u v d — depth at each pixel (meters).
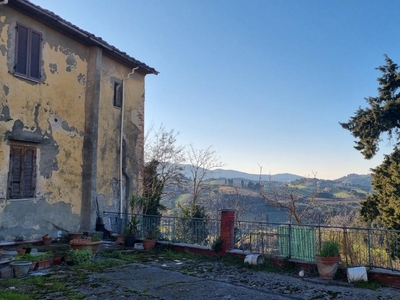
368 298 6.50
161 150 22.55
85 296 6.15
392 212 20.08
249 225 9.95
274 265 8.98
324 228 8.69
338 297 6.53
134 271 8.20
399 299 6.46
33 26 10.70
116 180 13.95
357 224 22.81
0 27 9.73
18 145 10.23
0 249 8.02
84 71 12.61
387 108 21.28
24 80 10.38
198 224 10.90
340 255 8.22
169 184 21.88
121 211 14.00
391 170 21.02
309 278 7.96
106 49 13.09
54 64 11.40
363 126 22.38
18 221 10.08
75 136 12.12
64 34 11.77
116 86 14.34
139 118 15.59
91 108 12.52
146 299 6.16
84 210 12.20
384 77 22.78
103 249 10.81
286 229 9.20
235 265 9.17
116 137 14.08
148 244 11.04
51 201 11.15
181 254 10.39
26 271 7.43
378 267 7.90
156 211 17.52
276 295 6.62
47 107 11.10
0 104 9.67
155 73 15.87
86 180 12.32
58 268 8.16
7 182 9.85
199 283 7.33
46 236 10.58
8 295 5.92
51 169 11.20
